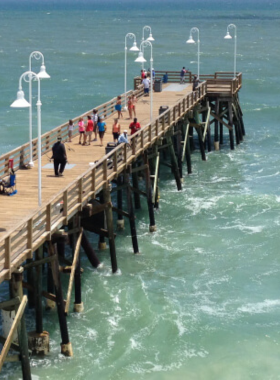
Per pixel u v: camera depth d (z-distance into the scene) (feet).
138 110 138.51
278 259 97.30
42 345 71.77
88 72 324.39
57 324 78.38
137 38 538.06
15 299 63.05
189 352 73.72
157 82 159.84
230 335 76.95
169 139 125.49
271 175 141.90
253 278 91.50
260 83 279.90
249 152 162.20
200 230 108.78
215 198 123.65
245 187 132.46
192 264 95.96
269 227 108.99
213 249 101.24
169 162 147.64
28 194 82.89
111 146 97.71
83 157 101.50
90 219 91.35
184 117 137.08
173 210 118.01
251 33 590.96
